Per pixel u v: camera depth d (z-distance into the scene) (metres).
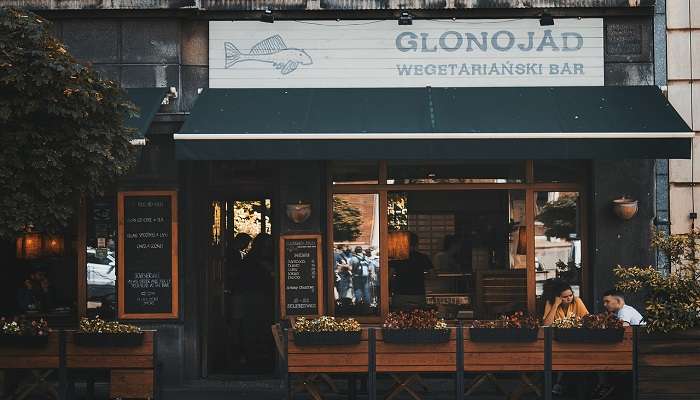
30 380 10.61
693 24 12.05
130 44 12.02
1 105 9.19
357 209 12.24
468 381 12.15
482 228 12.21
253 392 11.70
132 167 10.71
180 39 12.05
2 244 12.38
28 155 9.30
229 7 11.99
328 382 11.04
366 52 12.01
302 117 11.17
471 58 11.98
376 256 12.20
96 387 12.38
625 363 10.05
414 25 12.01
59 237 12.33
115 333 10.36
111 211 12.24
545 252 12.17
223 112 11.32
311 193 12.01
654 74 12.01
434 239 12.22
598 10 11.95
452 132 10.63
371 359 10.05
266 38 12.05
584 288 12.13
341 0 11.98
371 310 12.18
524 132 10.62
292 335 10.09
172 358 11.97
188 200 12.26
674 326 9.88
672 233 11.91
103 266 12.26
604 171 11.91
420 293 12.20
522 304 12.16
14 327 10.41
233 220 13.06
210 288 12.77
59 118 9.42
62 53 9.38
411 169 12.25
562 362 10.06
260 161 12.66
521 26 11.98
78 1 11.94
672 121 10.98
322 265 11.98
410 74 11.98
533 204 12.18
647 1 11.91
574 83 11.98
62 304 12.32
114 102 9.68
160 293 11.95
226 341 13.12
